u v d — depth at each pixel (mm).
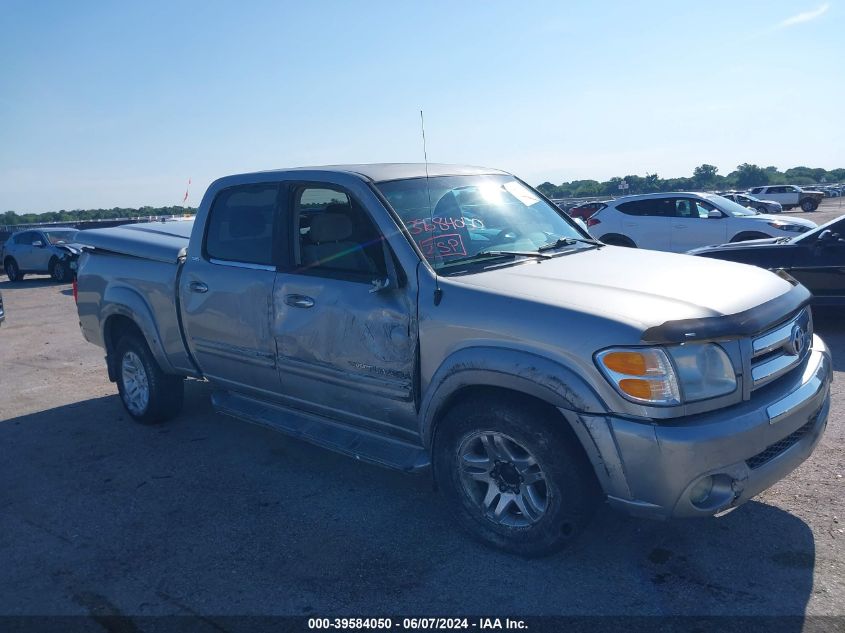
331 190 4383
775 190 47812
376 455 4129
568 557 3658
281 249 4586
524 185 5262
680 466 3111
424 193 4398
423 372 3844
